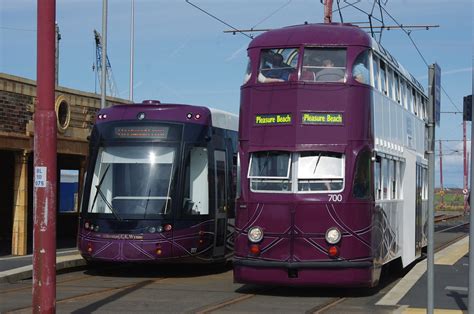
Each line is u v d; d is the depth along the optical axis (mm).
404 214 16656
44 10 9602
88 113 24172
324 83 12766
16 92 20438
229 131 18516
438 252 21641
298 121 12742
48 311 9516
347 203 12500
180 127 16594
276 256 12633
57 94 22344
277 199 12727
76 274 17141
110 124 16859
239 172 13156
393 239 15164
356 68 12875
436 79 8961
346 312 11305
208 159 16781
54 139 9672
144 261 15781
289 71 12945
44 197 9555
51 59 9656
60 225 29328
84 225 16359
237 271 12961
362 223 12602
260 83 13078
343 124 12656
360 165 12680
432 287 8719
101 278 16312
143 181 16203
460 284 14352
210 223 16719
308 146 12680
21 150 20781
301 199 12602
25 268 16500
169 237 15852
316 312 11289
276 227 12680
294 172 12711
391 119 15273
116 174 16406
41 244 9531
